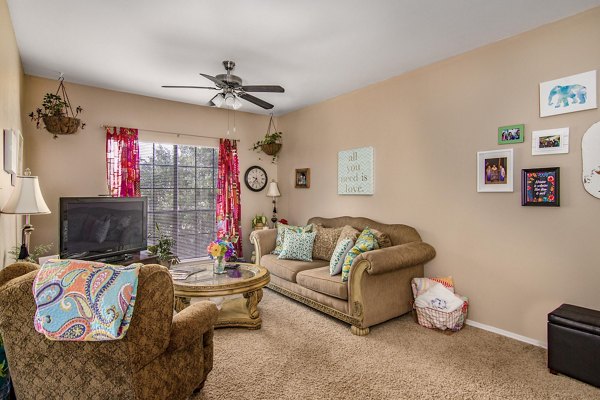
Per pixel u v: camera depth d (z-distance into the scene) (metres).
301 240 4.00
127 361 1.37
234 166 5.21
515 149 2.80
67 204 3.16
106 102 4.14
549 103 2.60
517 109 2.79
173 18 2.51
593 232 2.40
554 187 2.56
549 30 2.60
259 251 4.36
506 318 2.86
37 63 3.36
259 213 5.57
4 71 2.23
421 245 3.29
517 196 2.79
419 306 3.09
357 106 4.24
